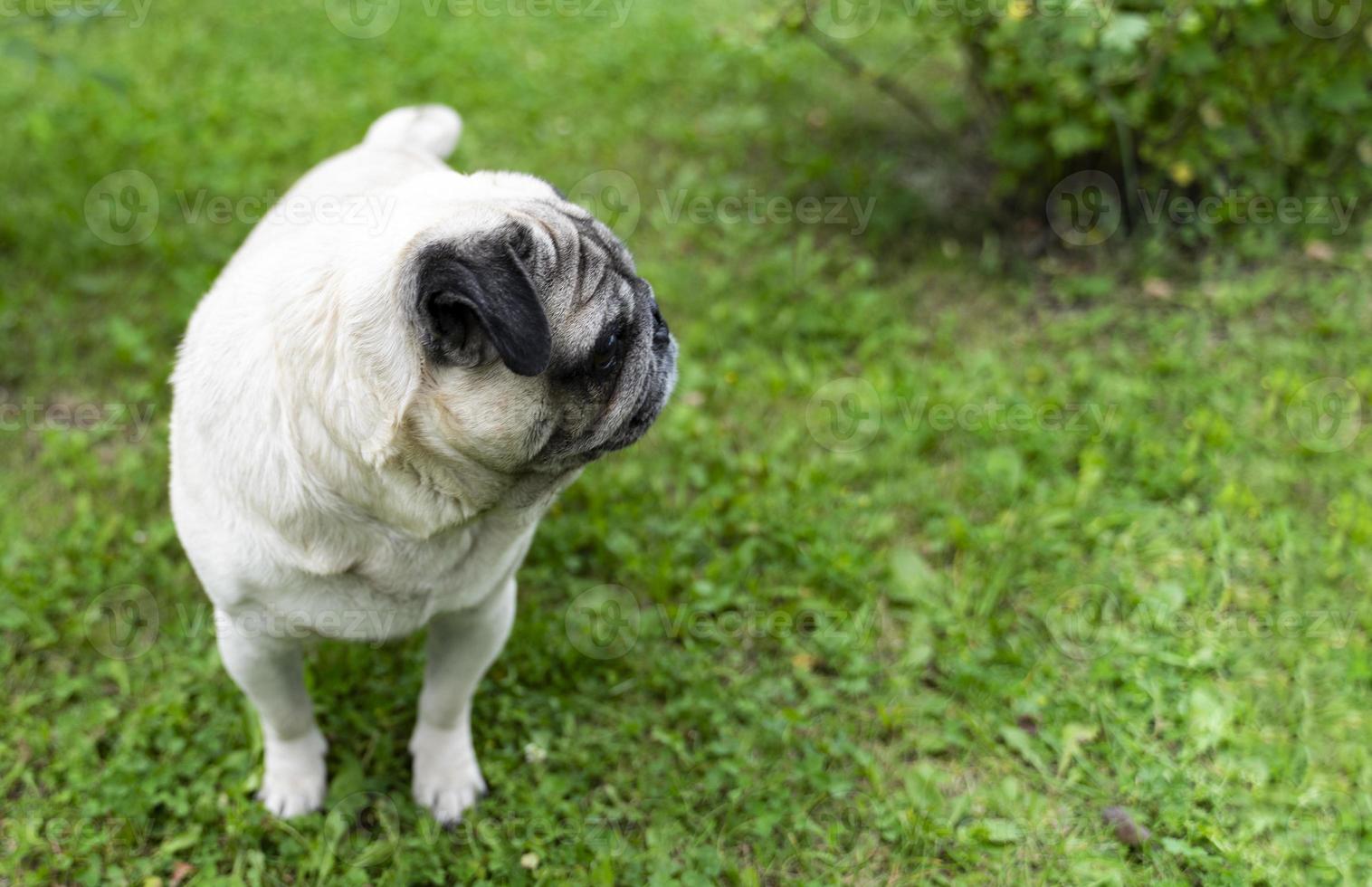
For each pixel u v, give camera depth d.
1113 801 1.79
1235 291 2.29
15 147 2.54
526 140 2.61
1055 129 2.32
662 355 1.62
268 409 1.58
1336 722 1.84
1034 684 1.88
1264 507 2.03
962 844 1.76
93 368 2.18
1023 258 2.41
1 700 1.84
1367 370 2.17
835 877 1.74
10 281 2.29
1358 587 1.95
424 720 1.78
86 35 2.93
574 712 1.86
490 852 1.76
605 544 1.99
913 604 1.96
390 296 1.52
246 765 1.80
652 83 2.88
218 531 1.60
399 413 1.53
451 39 3.04
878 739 1.85
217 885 1.72
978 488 2.07
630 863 1.75
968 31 2.36
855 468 2.09
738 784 1.80
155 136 2.56
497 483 1.58
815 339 2.27
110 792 1.76
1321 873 1.73
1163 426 2.13
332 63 2.90
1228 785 1.79
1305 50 2.32
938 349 2.26
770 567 1.99
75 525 1.98
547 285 1.53
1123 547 1.99
